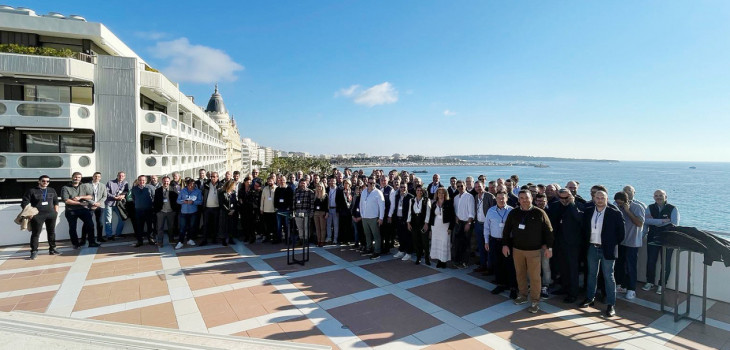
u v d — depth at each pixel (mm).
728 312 5051
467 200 7324
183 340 3408
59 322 3754
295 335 4273
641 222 5465
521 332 4445
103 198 9188
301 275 6699
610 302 5008
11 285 5926
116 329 3652
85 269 6871
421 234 7660
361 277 6629
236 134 77812
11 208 8758
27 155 13109
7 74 12734
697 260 5723
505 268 5965
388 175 11203
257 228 10492
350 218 9578
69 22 15430
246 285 6078
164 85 16766
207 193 9102
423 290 5969
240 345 3395
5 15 14633
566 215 5652
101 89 13719
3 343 2463
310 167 125938
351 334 4324
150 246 8898
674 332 4457
